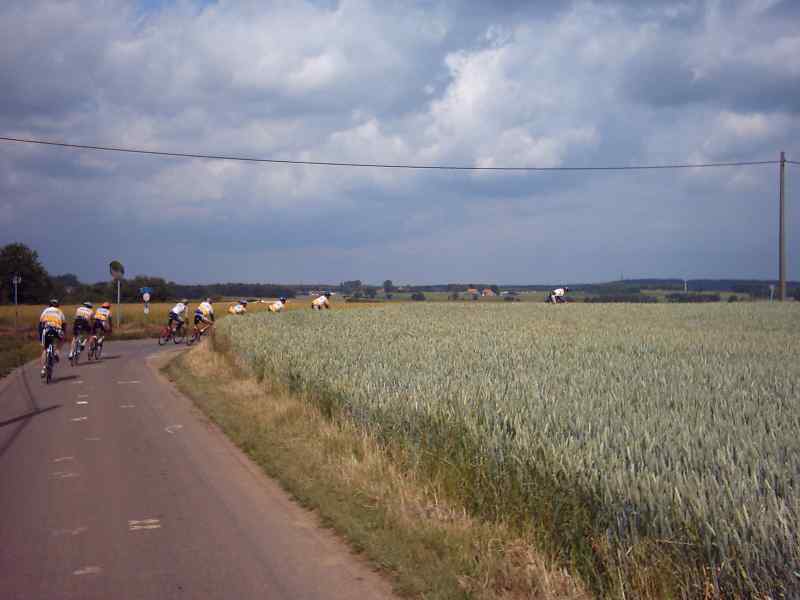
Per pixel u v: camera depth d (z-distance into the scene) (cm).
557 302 5319
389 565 545
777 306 4309
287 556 576
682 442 627
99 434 1096
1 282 7300
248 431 1059
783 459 581
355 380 1086
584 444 631
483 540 565
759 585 405
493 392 885
